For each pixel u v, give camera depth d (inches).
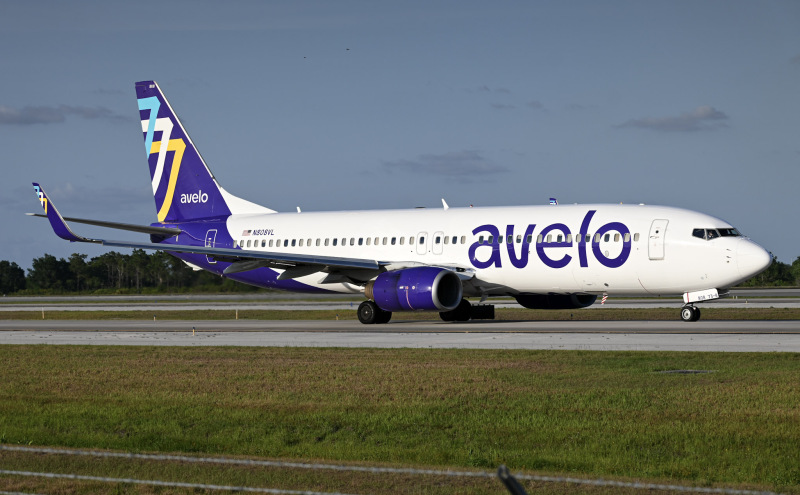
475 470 1868.8
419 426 2365.9
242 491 1713.8
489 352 3905.0
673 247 5398.6
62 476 1787.6
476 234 6048.2
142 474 1857.8
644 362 3464.6
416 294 5610.2
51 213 6186.0
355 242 6555.1
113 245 6166.3
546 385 2952.8
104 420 2541.8
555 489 1701.5
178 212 7495.1
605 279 5605.3
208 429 2395.4
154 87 7495.1
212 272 7362.2
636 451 2031.3
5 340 5246.1
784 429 2194.9
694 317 5610.2
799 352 3695.9
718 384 2874.0
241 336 5152.6
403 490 1706.4
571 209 5861.2
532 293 6008.9
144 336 5305.1
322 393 2903.5
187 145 7426.2
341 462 1966.0
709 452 2005.4
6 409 2753.4
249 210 7268.7
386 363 3599.9
